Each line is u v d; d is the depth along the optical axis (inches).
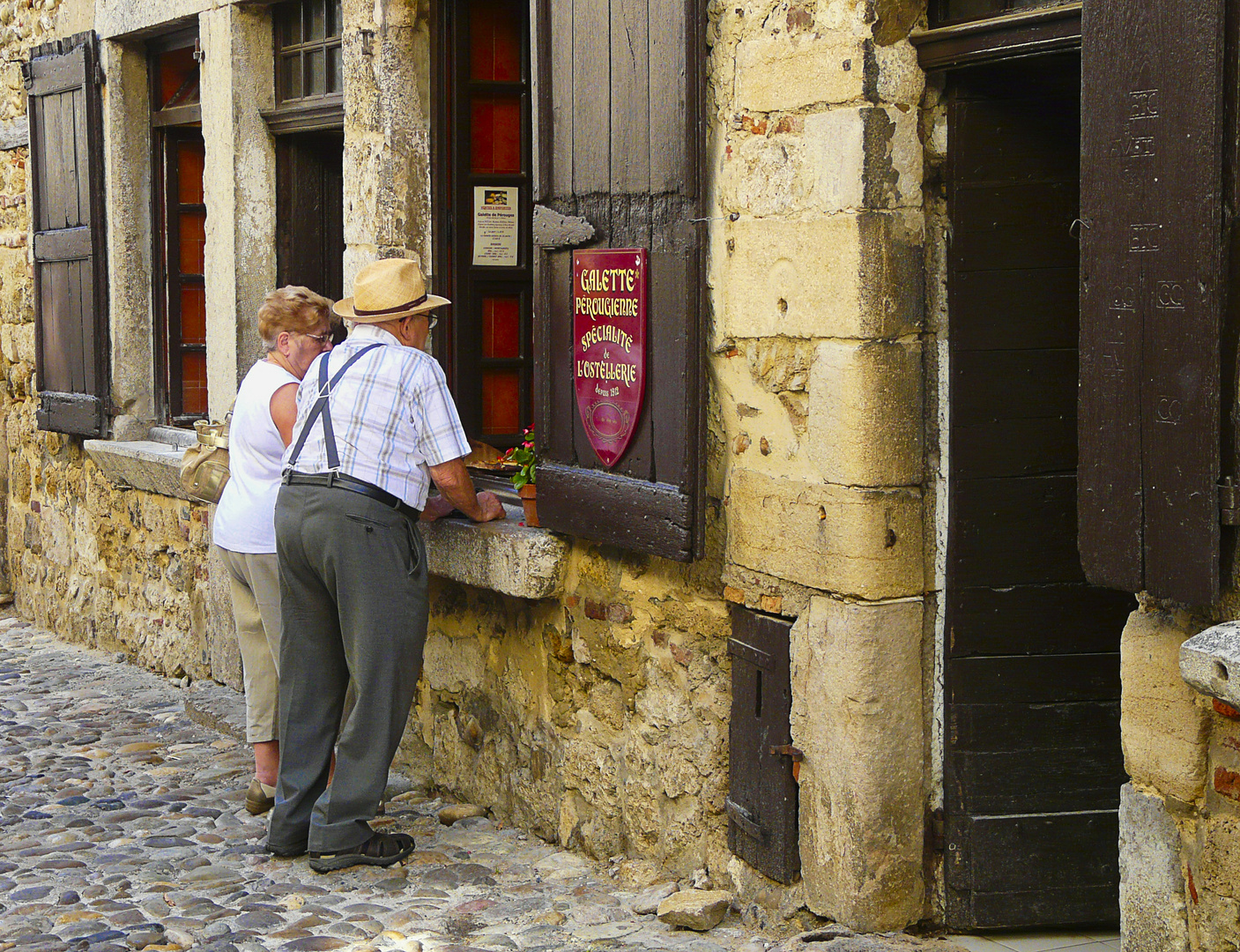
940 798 144.8
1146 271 102.8
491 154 207.3
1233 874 103.3
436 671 209.2
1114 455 106.3
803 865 147.5
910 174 136.6
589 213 166.9
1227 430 99.0
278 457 185.9
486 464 208.5
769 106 144.7
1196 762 105.9
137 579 295.9
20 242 330.6
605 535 164.7
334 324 239.3
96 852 180.4
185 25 258.8
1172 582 102.3
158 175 284.7
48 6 305.9
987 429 140.7
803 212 140.9
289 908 159.8
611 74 161.0
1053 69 135.1
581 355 168.9
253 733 192.1
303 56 234.5
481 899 162.7
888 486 138.0
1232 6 96.5
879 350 136.1
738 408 152.5
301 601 173.2
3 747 233.1
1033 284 140.5
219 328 247.0
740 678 154.6
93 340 287.1
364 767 171.3
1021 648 143.6
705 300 154.3
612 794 175.0
